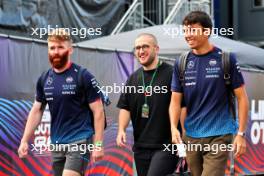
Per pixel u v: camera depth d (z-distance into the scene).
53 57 11.81
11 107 15.33
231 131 11.51
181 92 11.87
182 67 11.70
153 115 13.06
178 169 14.00
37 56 16.06
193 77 11.55
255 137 23.91
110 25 29.69
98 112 11.97
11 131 15.32
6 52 15.18
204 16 11.43
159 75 13.13
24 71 15.69
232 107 11.63
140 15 33.06
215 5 49.31
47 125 16.11
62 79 11.89
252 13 48.94
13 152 15.37
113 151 18.16
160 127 13.05
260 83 24.42
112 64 18.28
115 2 30.02
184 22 11.53
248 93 23.61
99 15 28.86
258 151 24.06
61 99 11.88
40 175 15.98
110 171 18.06
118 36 24.56
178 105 11.94
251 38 48.81
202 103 11.52
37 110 12.35
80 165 11.82
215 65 11.43
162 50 23.28
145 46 13.09
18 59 15.52
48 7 25.77
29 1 24.72
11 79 15.32
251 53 25.19
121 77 18.58
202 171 11.69
